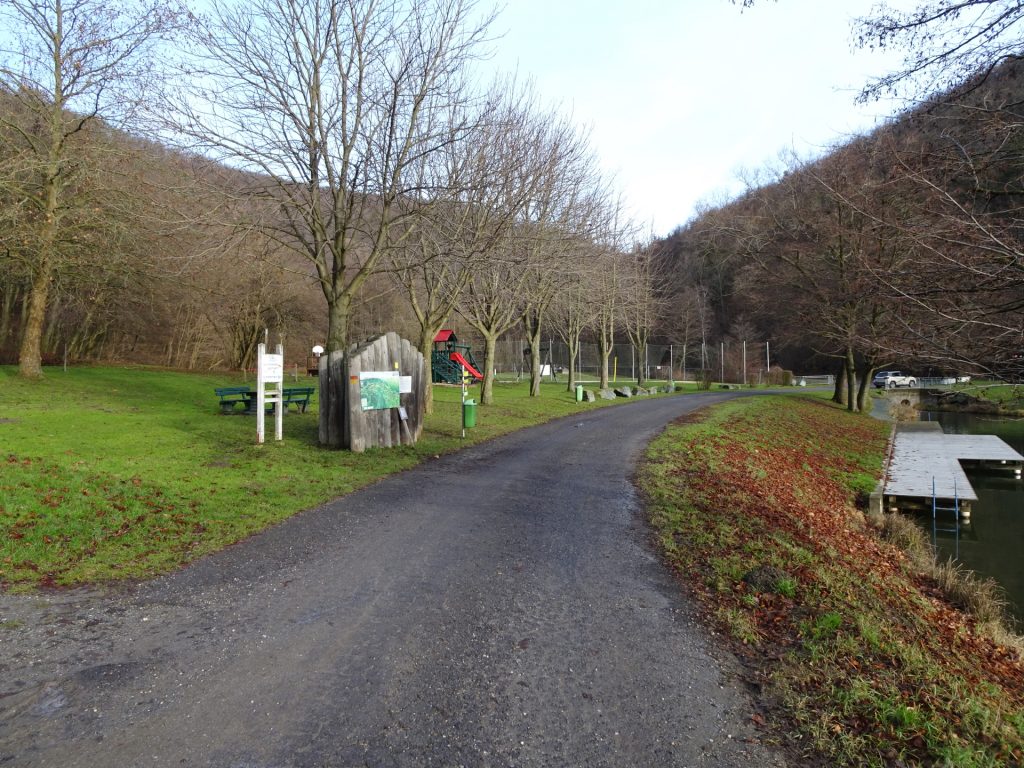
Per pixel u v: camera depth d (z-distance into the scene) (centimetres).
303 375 3794
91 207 1928
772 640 442
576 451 1267
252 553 588
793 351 6169
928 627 562
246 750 293
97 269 2212
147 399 1838
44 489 706
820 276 2570
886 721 342
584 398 2780
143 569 535
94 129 1912
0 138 1817
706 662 403
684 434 1523
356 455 1091
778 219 2798
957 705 369
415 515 739
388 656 393
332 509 757
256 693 345
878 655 428
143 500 714
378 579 530
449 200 1358
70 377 2155
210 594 488
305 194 1265
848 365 3061
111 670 365
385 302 3906
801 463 1559
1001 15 520
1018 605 859
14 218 1750
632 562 597
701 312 5912
